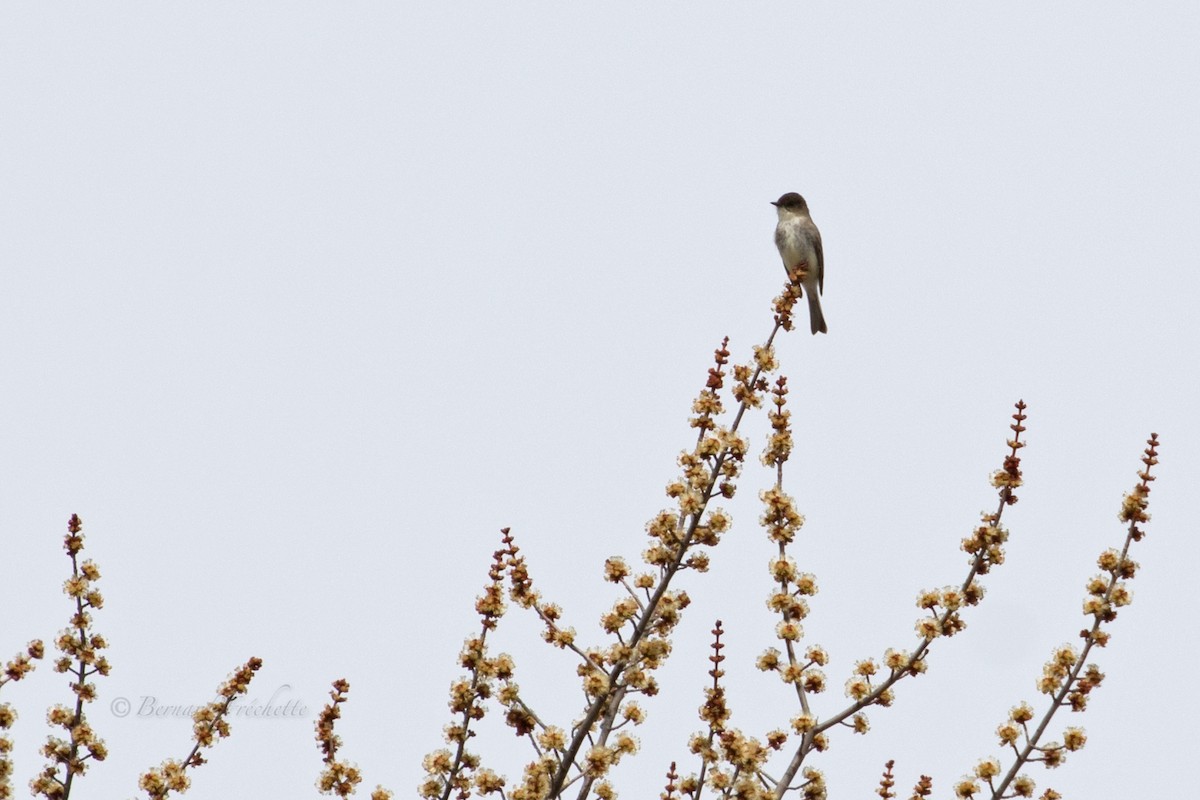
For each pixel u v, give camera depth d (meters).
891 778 12.32
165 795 12.51
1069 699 12.32
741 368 13.81
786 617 13.23
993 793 12.12
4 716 12.61
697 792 11.99
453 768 12.10
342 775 12.30
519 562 12.80
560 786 11.92
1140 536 12.80
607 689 12.20
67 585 13.08
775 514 13.59
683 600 13.15
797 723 12.53
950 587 12.91
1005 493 13.08
